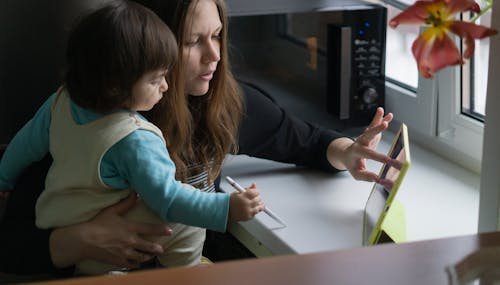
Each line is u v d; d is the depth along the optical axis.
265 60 1.65
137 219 1.30
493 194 1.16
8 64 1.58
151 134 1.23
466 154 1.60
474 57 1.55
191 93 1.36
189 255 1.38
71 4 1.57
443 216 1.38
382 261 0.69
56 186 1.29
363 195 1.48
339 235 1.32
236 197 1.25
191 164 1.43
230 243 1.58
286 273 0.66
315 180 1.56
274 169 1.63
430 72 0.82
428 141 1.73
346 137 1.60
